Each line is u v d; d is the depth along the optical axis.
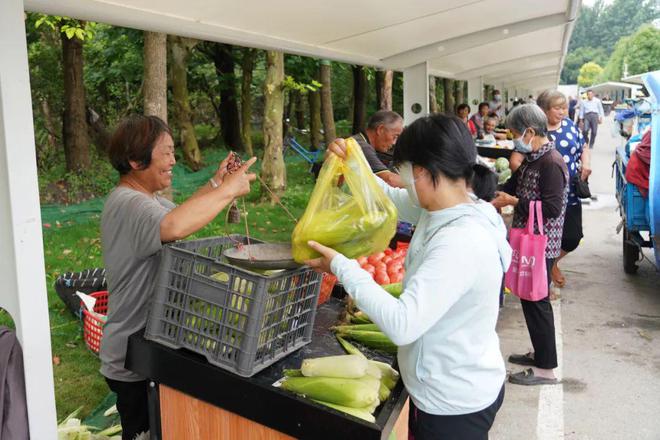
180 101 12.80
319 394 1.90
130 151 2.47
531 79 22.30
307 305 2.29
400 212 2.52
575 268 7.34
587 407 4.01
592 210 10.82
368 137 4.62
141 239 2.26
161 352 2.19
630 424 3.79
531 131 4.04
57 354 4.52
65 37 11.37
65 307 5.41
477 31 5.21
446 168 1.77
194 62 17.69
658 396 4.14
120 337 2.49
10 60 1.85
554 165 4.01
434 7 3.85
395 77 23.48
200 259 2.06
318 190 1.93
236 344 2.01
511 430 3.75
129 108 16.64
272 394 1.94
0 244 2.01
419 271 1.73
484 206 1.88
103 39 15.33
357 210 1.88
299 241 1.88
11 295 2.04
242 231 8.85
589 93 19.45
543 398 4.14
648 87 5.90
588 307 5.97
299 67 15.29
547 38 7.69
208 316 2.07
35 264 2.01
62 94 13.88
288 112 24.36
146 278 2.46
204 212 2.20
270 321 2.08
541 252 3.98
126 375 2.52
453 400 1.90
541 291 4.05
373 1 3.31
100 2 2.56
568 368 4.61
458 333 1.85
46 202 10.79
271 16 3.27
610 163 17.64
